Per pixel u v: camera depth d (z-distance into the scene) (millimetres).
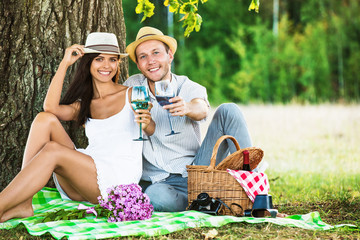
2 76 5258
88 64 4711
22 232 3824
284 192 6184
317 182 6789
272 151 10289
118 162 4559
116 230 3744
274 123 15023
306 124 14547
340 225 4039
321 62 23859
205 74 24984
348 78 23859
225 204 4219
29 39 5320
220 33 25891
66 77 5398
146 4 5133
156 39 4746
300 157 9375
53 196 4988
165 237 3631
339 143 10969
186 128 4805
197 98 4773
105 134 4695
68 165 4289
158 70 4746
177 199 4574
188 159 4852
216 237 3639
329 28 24453
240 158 4418
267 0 26047
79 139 5426
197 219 3979
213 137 4758
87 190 4461
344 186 6309
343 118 15383
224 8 26078
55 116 4469
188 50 25953
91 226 3865
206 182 4309
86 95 4762
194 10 5246
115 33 5770
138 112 4418
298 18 26125
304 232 3818
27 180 4039
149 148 4836
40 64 5328
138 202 4105
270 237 3639
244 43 25297
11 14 5305
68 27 5434
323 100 23641
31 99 5285
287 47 24188
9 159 5215
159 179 4785
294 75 24141
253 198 4219
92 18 5559
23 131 5250
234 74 25078
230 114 4684
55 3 5375
